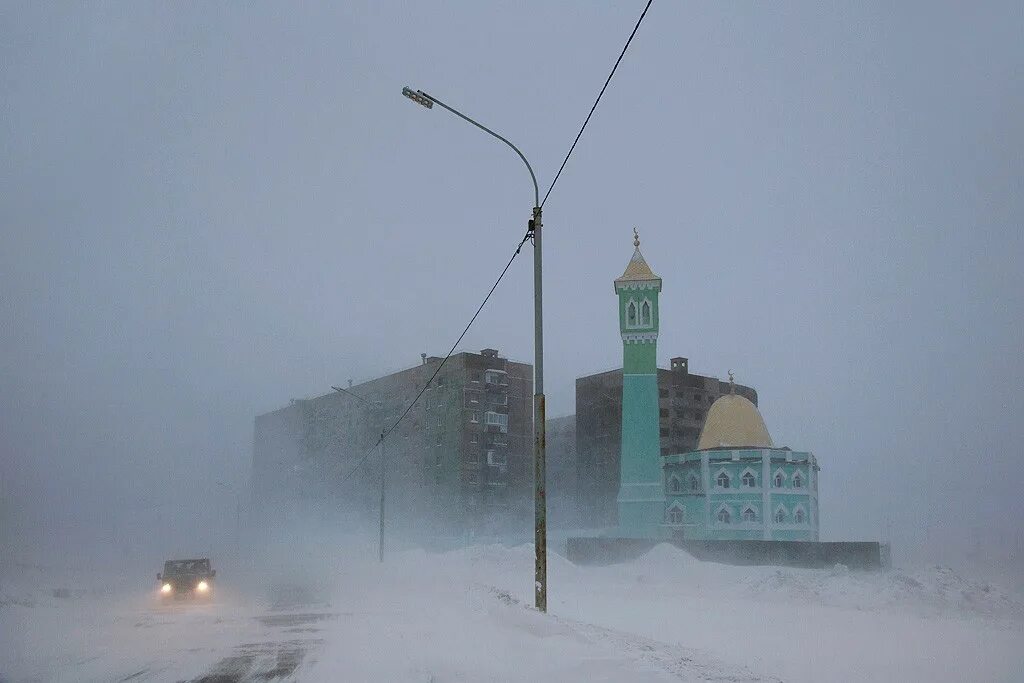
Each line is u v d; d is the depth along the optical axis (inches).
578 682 406.0
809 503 2669.8
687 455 2807.6
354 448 4581.7
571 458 4394.7
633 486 2696.9
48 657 568.1
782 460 2682.1
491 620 735.1
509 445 3924.7
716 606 1302.9
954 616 1311.5
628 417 2733.8
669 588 1829.5
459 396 3855.8
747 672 417.4
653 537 2632.9
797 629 925.8
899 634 892.6
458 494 3759.8
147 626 822.5
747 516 2647.6
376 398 4463.6
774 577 1656.0
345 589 1454.2
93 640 684.7
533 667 456.8
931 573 1659.7
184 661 537.0
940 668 599.5
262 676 461.4
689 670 423.2
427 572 2046.0
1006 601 1519.4
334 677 443.8
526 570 2185.0
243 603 1184.8
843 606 1446.9
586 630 635.5
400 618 830.5
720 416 3004.4
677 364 4421.8
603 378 4131.4
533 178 856.3
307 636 685.3
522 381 4035.4
